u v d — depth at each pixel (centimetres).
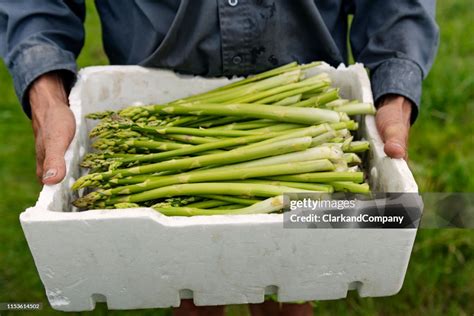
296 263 136
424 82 332
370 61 181
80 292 140
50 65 169
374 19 180
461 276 250
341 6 185
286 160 149
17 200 286
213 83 178
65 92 176
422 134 308
